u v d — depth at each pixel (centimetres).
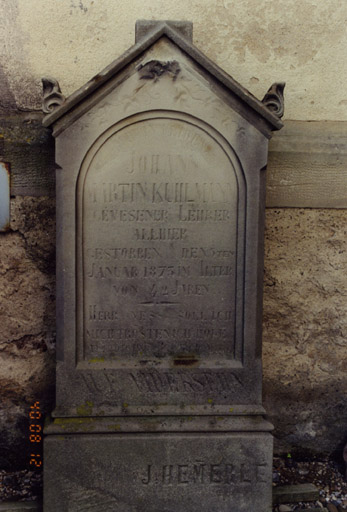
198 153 257
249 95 249
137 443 262
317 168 298
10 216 291
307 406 320
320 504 287
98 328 265
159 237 262
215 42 293
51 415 264
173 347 269
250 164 256
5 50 287
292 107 300
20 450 310
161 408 267
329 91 300
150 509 266
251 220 260
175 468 265
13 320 301
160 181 258
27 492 288
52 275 298
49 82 246
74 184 252
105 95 247
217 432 265
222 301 268
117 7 286
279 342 313
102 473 262
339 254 306
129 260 262
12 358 304
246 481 267
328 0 293
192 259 264
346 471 307
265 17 292
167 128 254
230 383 270
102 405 267
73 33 287
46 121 245
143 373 267
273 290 307
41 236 294
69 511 263
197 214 261
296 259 305
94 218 258
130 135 253
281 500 288
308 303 310
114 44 288
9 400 307
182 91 250
